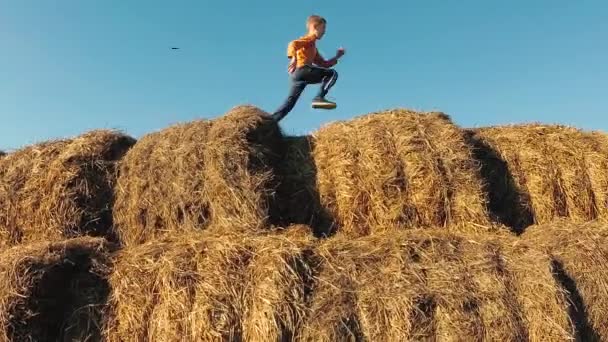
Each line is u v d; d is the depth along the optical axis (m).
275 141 6.38
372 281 4.70
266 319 4.43
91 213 6.00
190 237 5.23
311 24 7.97
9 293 4.52
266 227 5.54
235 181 5.59
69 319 4.78
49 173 6.04
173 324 4.55
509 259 4.95
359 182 5.92
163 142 6.14
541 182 6.45
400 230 5.53
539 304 4.62
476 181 5.89
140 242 5.80
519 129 6.88
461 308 4.54
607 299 4.96
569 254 5.16
